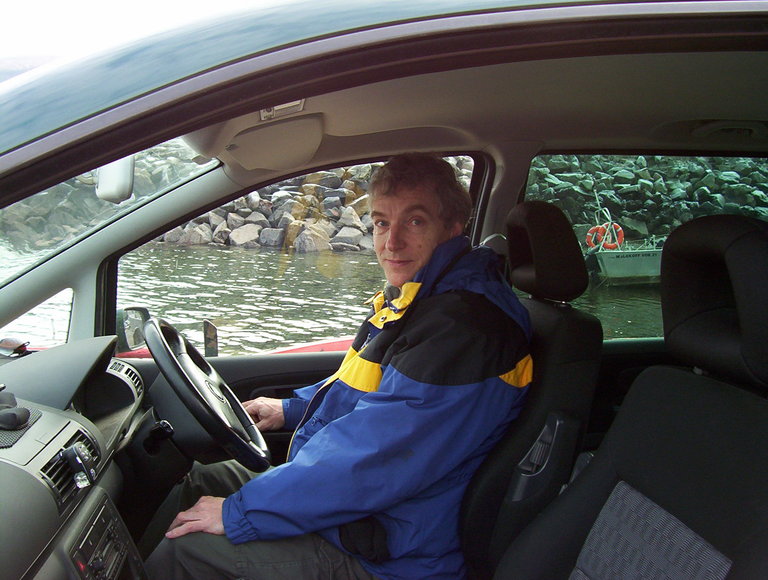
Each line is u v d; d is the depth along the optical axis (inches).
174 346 70.2
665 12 37.2
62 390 55.5
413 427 56.5
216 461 67.1
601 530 50.9
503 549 61.2
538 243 65.6
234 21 35.9
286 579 56.8
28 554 40.3
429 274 63.8
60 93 33.5
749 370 45.3
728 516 42.6
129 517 64.6
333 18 35.2
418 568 59.6
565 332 61.7
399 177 66.1
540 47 36.8
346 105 74.9
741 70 69.2
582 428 62.1
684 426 48.3
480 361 58.4
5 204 31.0
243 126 71.5
